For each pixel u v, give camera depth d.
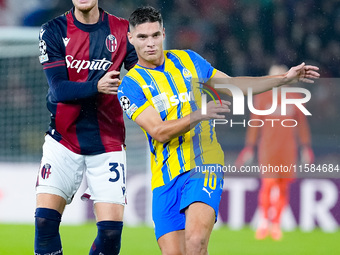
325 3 52.47
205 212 16.38
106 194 19.41
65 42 19.11
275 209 30.94
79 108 19.17
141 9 17.36
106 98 19.28
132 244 29.16
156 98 17.36
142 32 17.16
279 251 27.73
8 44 37.19
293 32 51.53
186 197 16.80
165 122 16.56
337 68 51.38
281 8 51.75
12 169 36.66
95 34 19.28
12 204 36.38
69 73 19.23
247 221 34.12
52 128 19.67
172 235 17.12
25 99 37.94
